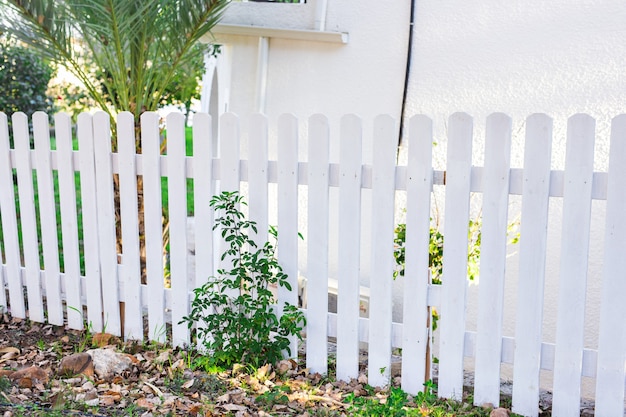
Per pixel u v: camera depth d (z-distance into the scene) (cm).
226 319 399
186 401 352
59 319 479
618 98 443
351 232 382
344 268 389
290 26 539
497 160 343
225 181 407
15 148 468
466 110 485
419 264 370
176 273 432
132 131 428
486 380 366
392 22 503
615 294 331
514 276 478
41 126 455
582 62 451
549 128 329
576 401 347
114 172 441
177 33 486
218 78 682
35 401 333
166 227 520
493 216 349
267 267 390
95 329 467
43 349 437
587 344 458
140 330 452
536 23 461
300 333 416
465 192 352
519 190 342
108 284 456
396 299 504
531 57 464
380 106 513
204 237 419
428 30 491
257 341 403
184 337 436
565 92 457
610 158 321
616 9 439
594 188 327
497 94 476
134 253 444
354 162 374
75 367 382
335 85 528
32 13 469
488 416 356
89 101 1297
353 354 396
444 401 374
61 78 1267
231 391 370
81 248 751
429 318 380
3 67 973
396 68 505
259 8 548
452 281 365
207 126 405
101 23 485
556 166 464
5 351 428
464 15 480
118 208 486
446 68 488
